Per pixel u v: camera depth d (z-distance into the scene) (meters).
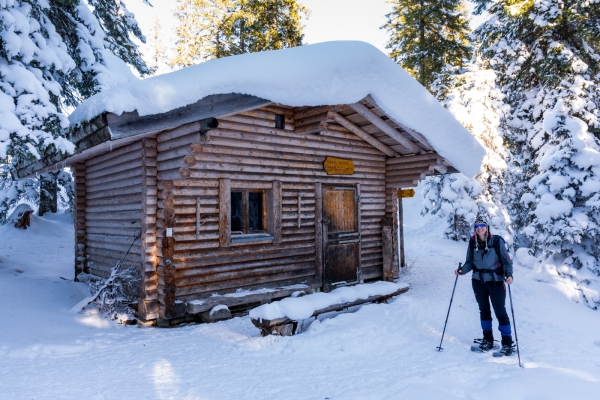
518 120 16.36
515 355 4.89
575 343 5.70
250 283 6.81
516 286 8.84
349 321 5.75
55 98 8.80
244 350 4.77
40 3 7.86
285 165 7.22
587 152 10.60
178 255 6.07
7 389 3.55
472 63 15.64
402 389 3.65
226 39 25.05
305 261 7.54
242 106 5.10
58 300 7.21
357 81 5.41
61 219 17.09
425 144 7.54
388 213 9.05
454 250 13.11
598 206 10.05
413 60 20.30
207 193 6.36
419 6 19.92
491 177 14.56
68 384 3.71
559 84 14.54
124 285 6.59
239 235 6.82
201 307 6.00
